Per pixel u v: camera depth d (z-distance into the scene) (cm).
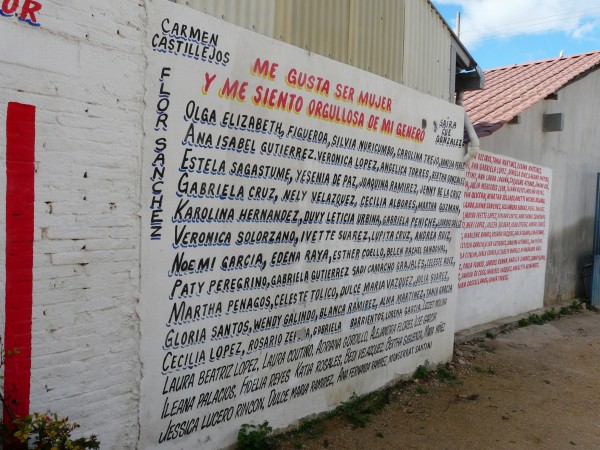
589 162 1094
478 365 624
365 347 475
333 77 411
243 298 356
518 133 832
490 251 780
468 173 700
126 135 284
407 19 519
